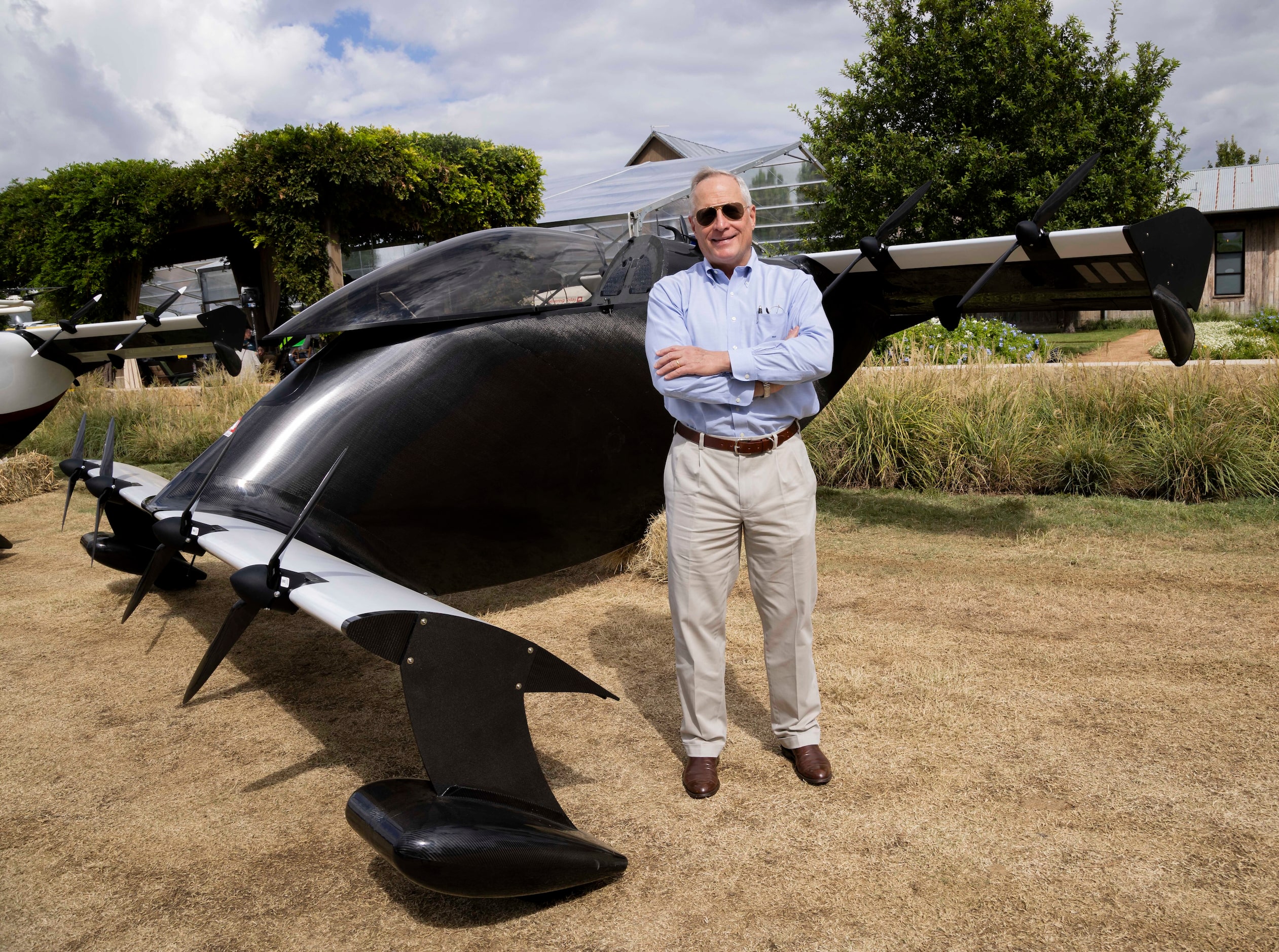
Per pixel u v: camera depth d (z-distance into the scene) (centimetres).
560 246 424
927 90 1528
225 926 218
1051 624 399
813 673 272
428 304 375
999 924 204
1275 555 484
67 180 1622
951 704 321
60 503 812
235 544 267
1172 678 335
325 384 362
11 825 271
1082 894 213
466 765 215
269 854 250
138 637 443
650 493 442
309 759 307
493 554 394
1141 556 495
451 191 1595
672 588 265
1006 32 1467
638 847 242
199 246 1939
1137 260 409
